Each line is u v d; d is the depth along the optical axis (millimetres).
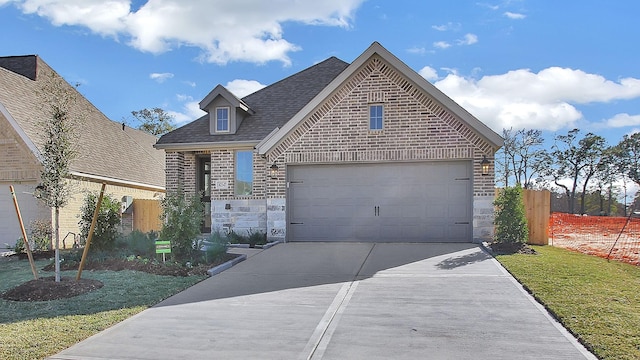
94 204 11062
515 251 11023
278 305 6789
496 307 6422
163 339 5367
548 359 4551
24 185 15008
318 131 13531
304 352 4875
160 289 7840
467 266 9367
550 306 6246
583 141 44125
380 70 13195
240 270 9539
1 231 15141
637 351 4598
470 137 12625
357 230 13500
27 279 8828
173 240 10438
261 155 14242
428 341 5117
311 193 13805
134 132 25875
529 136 41844
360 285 7945
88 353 4945
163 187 22750
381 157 13125
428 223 13078
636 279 8141
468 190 12867
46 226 14109
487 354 4707
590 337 5012
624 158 44562
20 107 15602
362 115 13281
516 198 11586
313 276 8805
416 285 7836
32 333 5574
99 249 10797
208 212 16969
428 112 12883
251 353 4879
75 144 10070
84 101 20984
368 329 5582
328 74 18234
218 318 6188
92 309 6684
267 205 13891
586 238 16172
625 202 45031
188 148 15539
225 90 15312
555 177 45062
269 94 17781
